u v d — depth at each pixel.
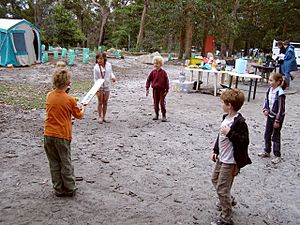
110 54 28.52
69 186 3.71
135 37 44.78
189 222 3.40
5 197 3.69
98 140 5.92
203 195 4.02
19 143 5.53
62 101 3.57
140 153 5.39
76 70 16.58
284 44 14.55
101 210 3.53
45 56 18.89
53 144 3.57
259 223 3.48
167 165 4.95
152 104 9.49
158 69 7.38
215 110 9.12
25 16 51.59
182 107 9.30
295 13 33.69
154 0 27.64
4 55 15.80
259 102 10.66
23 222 3.21
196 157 5.37
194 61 13.96
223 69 12.32
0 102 8.60
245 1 35.91
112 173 4.51
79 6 48.78
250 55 47.75
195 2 23.31
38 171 4.43
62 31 34.56
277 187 4.43
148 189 4.11
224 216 3.35
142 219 3.40
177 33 27.73
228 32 27.14
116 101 9.62
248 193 4.19
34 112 7.79
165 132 6.71
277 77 5.24
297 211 3.80
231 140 3.19
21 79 12.73
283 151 5.98
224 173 3.29
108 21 50.78
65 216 3.36
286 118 8.80
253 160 5.39
